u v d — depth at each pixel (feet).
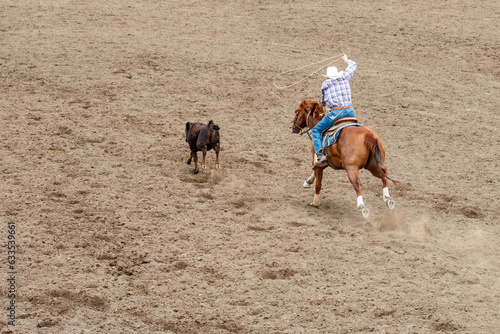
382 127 58.54
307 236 35.58
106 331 24.79
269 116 60.13
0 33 79.82
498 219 40.11
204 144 43.50
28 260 30.27
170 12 96.37
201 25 90.02
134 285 28.89
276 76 70.90
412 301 28.30
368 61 77.36
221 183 44.16
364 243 34.86
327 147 37.81
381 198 43.21
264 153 51.19
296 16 95.55
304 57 77.61
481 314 27.30
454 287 29.94
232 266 31.32
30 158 45.11
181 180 43.88
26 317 25.31
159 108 59.67
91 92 62.13
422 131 58.08
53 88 62.23
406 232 37.45
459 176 47.96
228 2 103.76
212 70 71.56
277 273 30.76
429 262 32.71
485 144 55.67
